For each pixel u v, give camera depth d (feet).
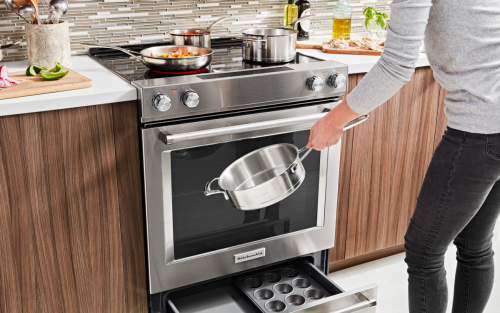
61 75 4.83
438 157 4.24
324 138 4.41
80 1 6.28
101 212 5.02
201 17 7.08
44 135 4.52
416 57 3.64
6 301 4.83
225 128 5.02
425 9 3.53
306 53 6.57
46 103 4.40
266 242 5.90
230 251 5.70
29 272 4.85
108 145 4.84
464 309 4.95
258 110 5.44
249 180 5.40
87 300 5.23
